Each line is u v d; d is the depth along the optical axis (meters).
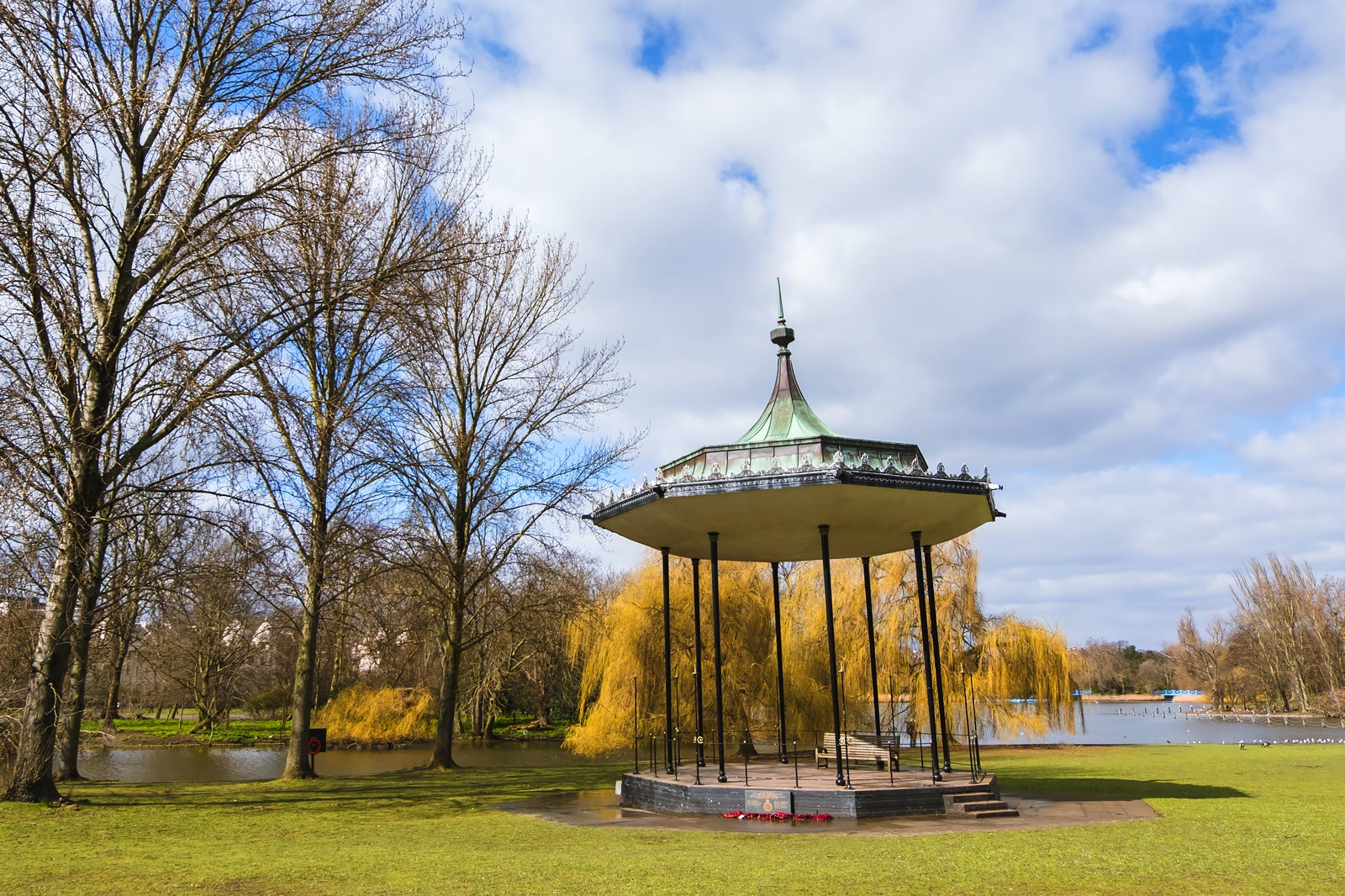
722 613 32.75
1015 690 34.19
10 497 14.20
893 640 33.94
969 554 35.66
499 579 29.11
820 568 34.84
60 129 15.01
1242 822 14.22
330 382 23.17
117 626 22.89
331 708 44.50
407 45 18.73
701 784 16.69
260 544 18.72
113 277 17.41
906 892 8.66
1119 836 12.66
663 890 8.77
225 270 17.03
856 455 16.66
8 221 14.71
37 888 8.83
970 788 16.16
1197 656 107.19
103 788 20.31
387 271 18.23
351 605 23.92
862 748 19.94
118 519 16.47
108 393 16.88
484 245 22.89
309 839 13.04
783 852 11.39
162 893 8.63
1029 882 9.19
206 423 16.50
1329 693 79.12
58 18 15.87
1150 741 49.19
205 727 49.19
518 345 28.92
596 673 32.88
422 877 9.62
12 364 15.30
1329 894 8.55
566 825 14.77
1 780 18.89
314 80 18.45
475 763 34.50
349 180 20.98
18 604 19.19
